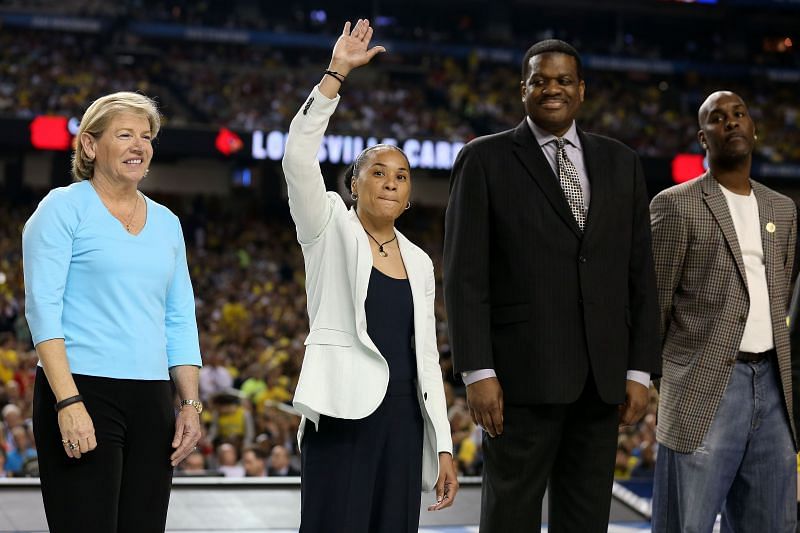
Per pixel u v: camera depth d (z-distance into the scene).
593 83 30.44
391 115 26.00
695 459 3.34
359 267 2.87
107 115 2.73
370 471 2.83
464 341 3.05
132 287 2.70
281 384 12.45
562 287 3.07
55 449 2.58
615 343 3.09
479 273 3.11
